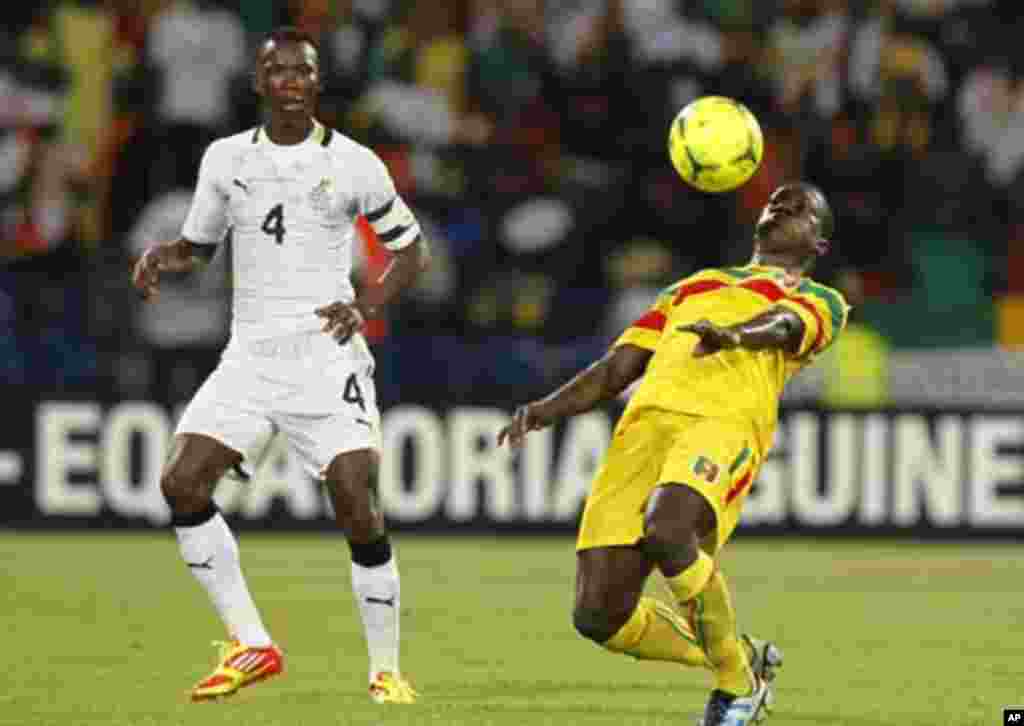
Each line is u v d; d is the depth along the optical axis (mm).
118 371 62781
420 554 55656
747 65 75562
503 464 60219
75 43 74562
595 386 27141
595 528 26234
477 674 32938
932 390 66438
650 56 76062
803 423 60625
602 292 69062
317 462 29250
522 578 49719
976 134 79688
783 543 60531
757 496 60656
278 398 29125
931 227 75625
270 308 29125
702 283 27016
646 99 74375
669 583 24828
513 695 30422
